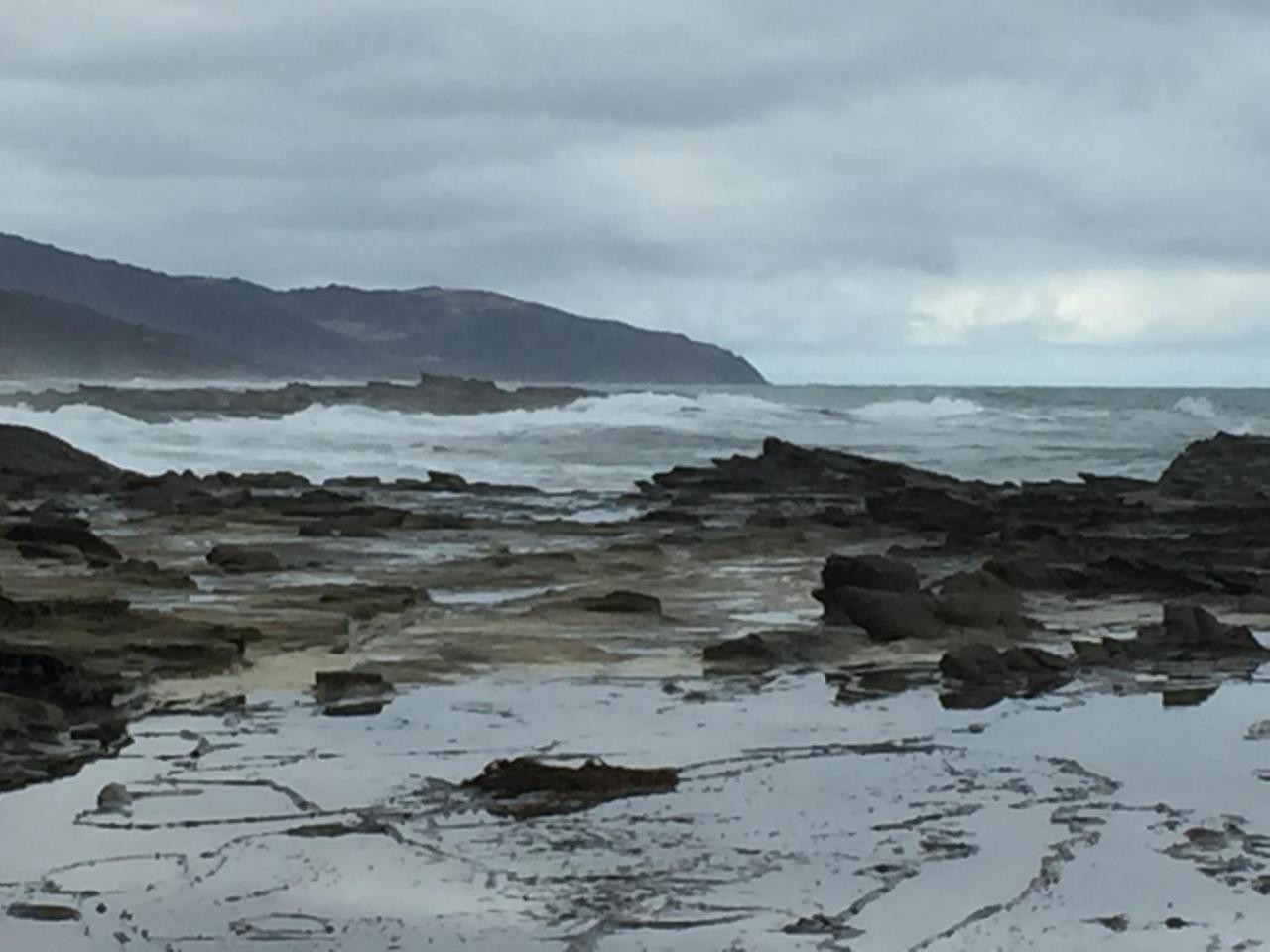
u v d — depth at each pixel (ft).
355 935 26.58
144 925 26.96
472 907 27.89
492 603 62.08
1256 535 80.38
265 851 30.94
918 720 42.63
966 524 87.86
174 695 44.29
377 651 51.31
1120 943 26.22
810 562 76.18
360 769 36.91
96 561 70.03
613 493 117.70
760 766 37.63
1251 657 51.52
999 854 30.91
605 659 50.62
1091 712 43.75
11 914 27.43
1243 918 27.37
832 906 27.99
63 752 38.34
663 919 27.35
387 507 103.40
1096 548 76.43
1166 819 33.24
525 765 36.24
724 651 50.93
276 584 66.03
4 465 110.93
